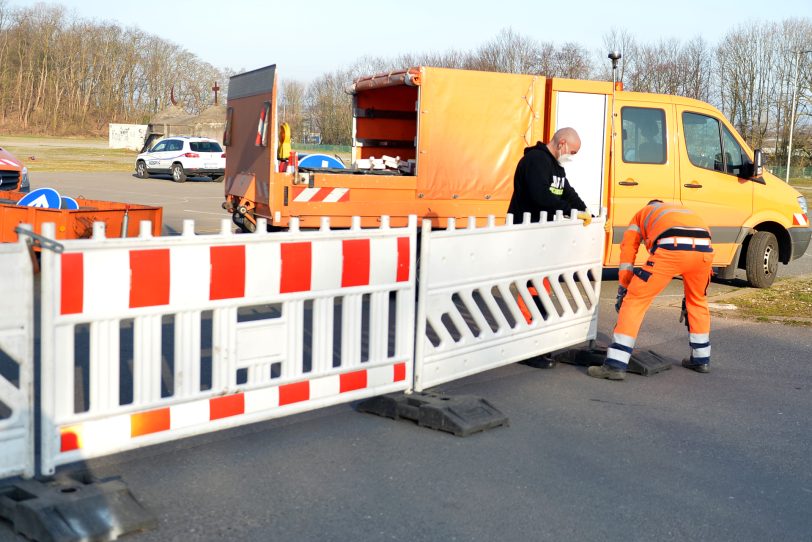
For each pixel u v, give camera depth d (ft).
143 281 14.07
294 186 30.48
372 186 31.53
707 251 22.93
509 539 12.96
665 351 27.07
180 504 13.88
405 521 13.48
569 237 24.12
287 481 15.03
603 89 34.47
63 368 13.26
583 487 15.20
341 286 17.30
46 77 365.20
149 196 84.69
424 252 18.89
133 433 14.28
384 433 17.89
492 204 33.60
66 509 12.28
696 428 19.02
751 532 13.56
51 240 12.80
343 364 17.67
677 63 233.55
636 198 35.50
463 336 20.53
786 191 40.40
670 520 13.88
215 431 17.13
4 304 12.48
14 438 12.90
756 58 236.63
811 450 17.78
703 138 37.37
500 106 33.19
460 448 17.08
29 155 181.57
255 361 15.99
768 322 32.09
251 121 32.40
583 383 22.71
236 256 15.34
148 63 378.12
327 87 188.24
